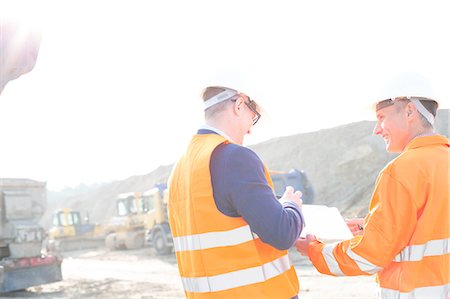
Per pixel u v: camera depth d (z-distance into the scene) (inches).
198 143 87.2
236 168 80.4
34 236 467.5
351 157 1357.0
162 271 636.1
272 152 1723.7
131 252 936.9
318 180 1347.2
